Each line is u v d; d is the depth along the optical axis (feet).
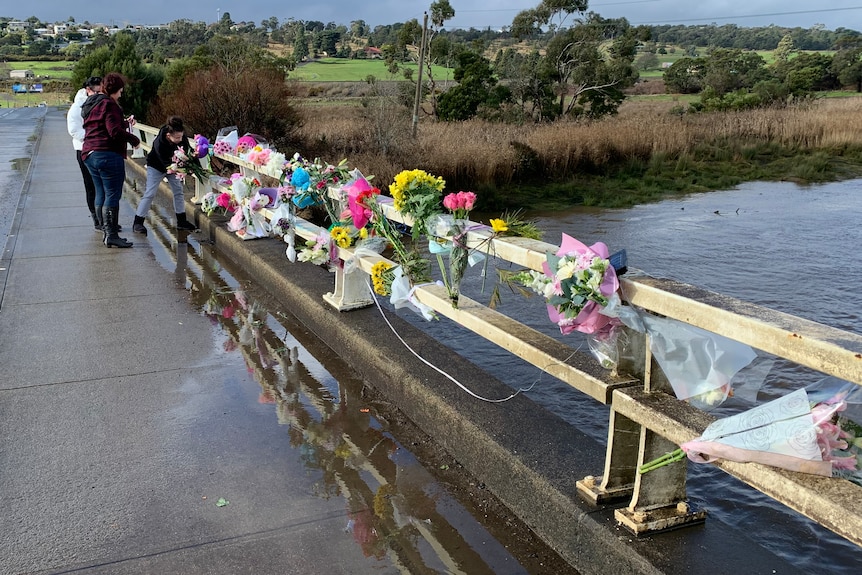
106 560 8.63
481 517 9.48
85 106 23.45
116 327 16.87
